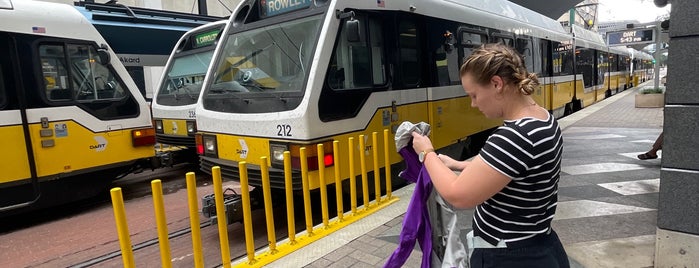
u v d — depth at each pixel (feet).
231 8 70.90
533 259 5.18
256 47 16.69
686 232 8.98
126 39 31.53
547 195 5.07
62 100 19.20
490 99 5.18
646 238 11.70
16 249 15.97
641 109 46.14
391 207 14.97
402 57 18.26
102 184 21.02
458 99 22.09
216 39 25.89
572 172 19.76
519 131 4.78
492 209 5.29
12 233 17.76
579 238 11.97
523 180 4.91
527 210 5.06
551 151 4.85
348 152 15.25
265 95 15.38
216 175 10.18
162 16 35.50
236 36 17.62
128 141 21.59
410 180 6.97
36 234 17.53
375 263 10.96
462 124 22.57
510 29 27.96
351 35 14.55
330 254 11.52
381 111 17.01
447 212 6.76
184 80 26.86
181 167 30.48
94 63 20.43
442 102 20.75
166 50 34.04
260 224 17.16
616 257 10.64
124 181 26.43
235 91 16.79
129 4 57.82
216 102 17.17
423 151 5.81
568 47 41.68
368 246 11.94
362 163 14.70
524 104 5.15
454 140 21.84
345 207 18.20
